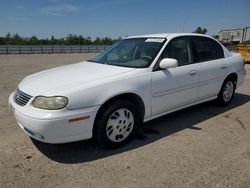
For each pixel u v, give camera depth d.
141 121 3.88
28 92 3.27
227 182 2.78
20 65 14.52
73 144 3.70
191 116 4.91
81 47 36.72
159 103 3.99
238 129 4.28
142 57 4.09
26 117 3.06
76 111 3.09
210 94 5.00
